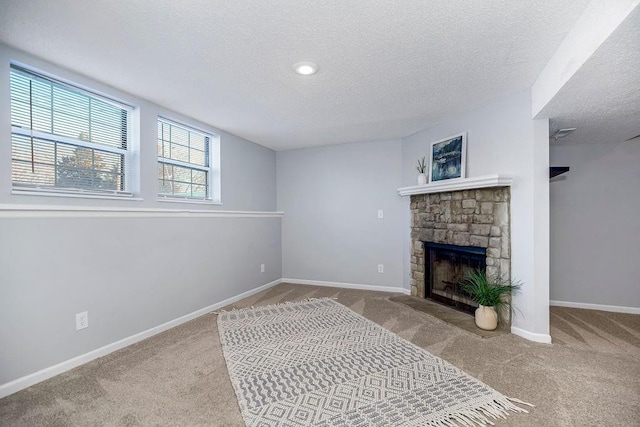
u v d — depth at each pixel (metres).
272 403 1.79
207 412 1.73
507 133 2.86
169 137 3.31
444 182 3.34
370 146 4.57
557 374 2.10
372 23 1.75
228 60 2.17
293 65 2.25
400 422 1.62
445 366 2.21
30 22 1.72
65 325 2.21
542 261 2.65
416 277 4.12
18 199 2.01
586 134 3.21
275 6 1.60
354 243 4.68
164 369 2.21
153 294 2.88
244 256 4.19
